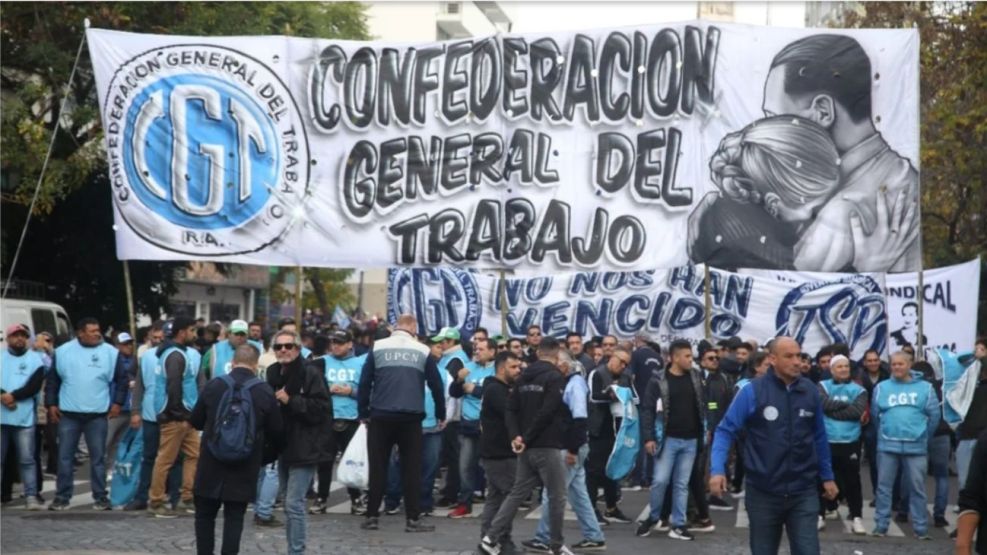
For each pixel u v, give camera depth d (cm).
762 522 1233
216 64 2425
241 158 2419
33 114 3819
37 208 3744
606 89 2350
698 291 2811
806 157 2309
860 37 2306
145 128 2427
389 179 2403
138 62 2427
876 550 1841
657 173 2336
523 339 2870
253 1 4203
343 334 2169
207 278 7344
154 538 1766
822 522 2056
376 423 1878
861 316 2734
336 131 2411
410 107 2402
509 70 2378
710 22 2323
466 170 2389
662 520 2019
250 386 1410
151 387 2030
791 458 1226
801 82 2314
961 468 1994
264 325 3052
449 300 2917
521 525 2028
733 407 1245
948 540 1956
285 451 1541
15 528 1845
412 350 1884
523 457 1664
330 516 2073
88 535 1783
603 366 2080
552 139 2366
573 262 2358
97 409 2075
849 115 2308
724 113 2323
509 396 1680
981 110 3509
